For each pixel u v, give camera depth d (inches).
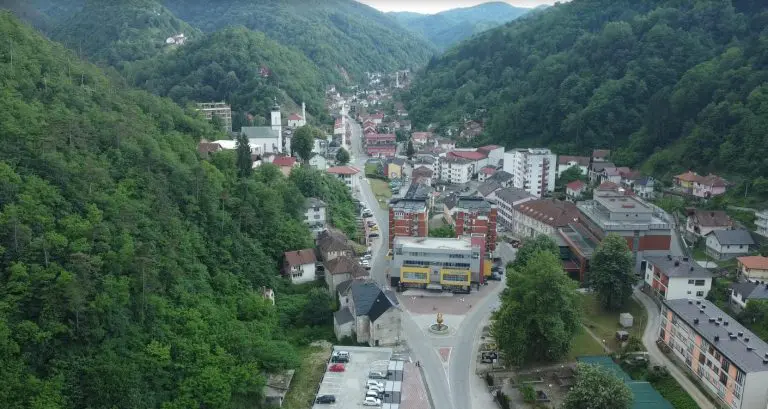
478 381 4379.9
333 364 4512.8
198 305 4357.8
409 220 6722.4
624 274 5339.6
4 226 3503.9
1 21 5861.2
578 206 7234.3
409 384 4318.4
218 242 5216.5
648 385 4131.4
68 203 4033.0
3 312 3230.8
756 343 4077.3
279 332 4842.5
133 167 4916.3
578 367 4065.0
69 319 3469.5
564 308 4434.1
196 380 3784.5
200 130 7524.6
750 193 7273.6
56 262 3607.3
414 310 5531.5
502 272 6412.4
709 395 4106.8
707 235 6471.5
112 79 7263.8
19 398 3070.9
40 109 4879.4
